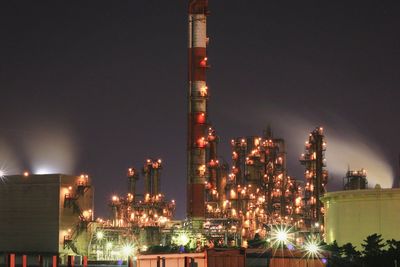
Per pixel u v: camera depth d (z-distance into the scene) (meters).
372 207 106.19
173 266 85.81
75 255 131.50
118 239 140.38
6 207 136.50
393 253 92.00
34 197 135.12
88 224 137.12
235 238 132.12
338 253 98.38
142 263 89.38
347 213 108.31
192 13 132.00
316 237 128.12
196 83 130.12
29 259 133.62
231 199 139.88
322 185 134.25
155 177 159.50
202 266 83.50
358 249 106.44
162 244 138.12
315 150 136.62
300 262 93.56
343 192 109.00
